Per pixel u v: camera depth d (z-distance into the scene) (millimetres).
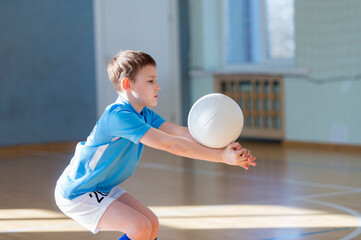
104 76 11016
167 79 11602
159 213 4934
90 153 2887
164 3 11547
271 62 10719
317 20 9547
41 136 10273
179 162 8359
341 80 9305
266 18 10773
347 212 4844
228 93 10922
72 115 10609
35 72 10172
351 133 9219
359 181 6453
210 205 5242
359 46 9094
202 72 11266
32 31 10117
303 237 4031
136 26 11391
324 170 7320
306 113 9781
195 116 2713
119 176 3027
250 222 4535
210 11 11484
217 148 2717
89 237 4141
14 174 7398
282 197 5559
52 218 4801
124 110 2818
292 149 9594
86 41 10742
